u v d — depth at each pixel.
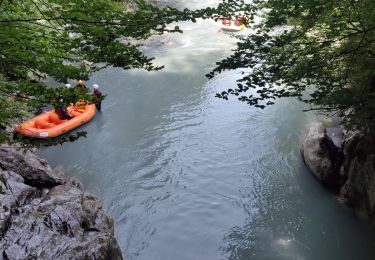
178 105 15.98
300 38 6.35
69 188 9.97
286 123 14.35
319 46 6.22
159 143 13.50
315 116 14.34
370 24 5.87
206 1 28.45
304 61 6.31
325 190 11.04
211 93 16.86
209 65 19.45
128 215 10.25
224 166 12.24
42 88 4.93
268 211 10.42
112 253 8.18
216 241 9.45
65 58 5.25
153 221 10.07
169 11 5.04
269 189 11.22
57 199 9.15
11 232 7.73
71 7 4.68
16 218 8.12
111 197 10.95
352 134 10.78
